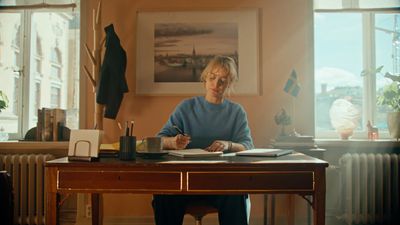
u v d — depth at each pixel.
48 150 2.86
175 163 1.54
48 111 2.79
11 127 3.02
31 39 3.06
